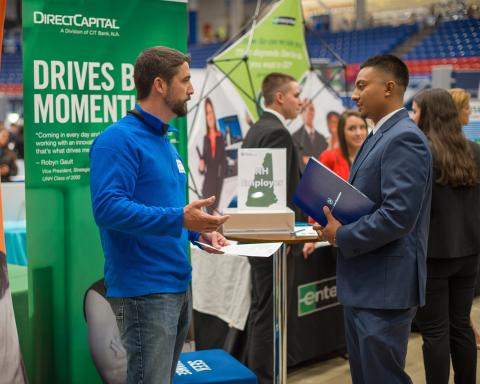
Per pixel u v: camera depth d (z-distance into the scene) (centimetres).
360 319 203
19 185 399
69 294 239
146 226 165
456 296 260
